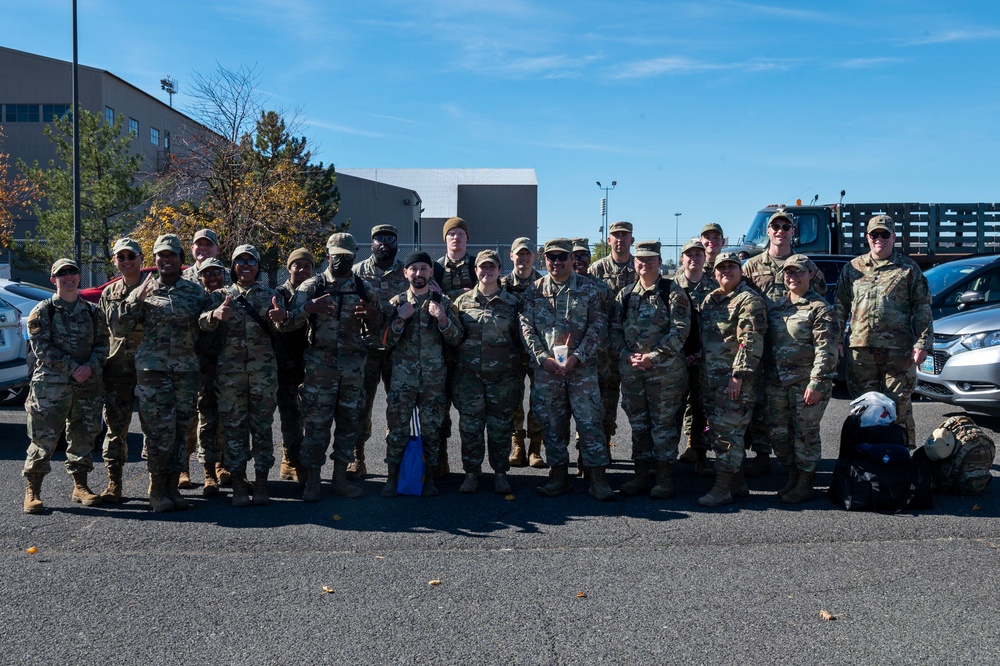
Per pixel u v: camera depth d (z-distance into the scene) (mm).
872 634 3852
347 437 6270
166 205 25344
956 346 8500
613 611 4117
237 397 5941
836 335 5961
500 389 6293
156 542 5180
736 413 5957
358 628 3930
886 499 5711
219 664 3586
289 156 25531
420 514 5789
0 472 6977
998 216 13695
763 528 5422
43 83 40406
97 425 6043
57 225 27562
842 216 13820
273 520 5648
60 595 4324
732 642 3771
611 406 7367
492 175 52969
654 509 5906
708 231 7176
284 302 6027
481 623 3979
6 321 8969
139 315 5805
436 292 6246
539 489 6395
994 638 3809
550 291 6227
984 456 6070
